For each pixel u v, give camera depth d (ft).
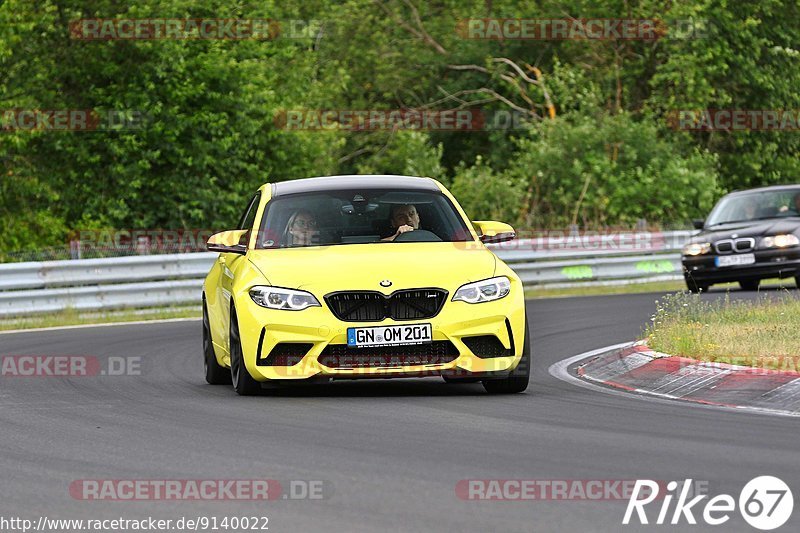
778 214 209.97
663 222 307.78
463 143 414.62
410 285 92.89
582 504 57.16
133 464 68.69
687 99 350.23
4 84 272.72
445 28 407.03
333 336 91.81
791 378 91.56
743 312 135.23
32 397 100.68
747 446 71.61
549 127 325.62
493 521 54.08
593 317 167.94
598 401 92.12
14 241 261.03
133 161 273.13
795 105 367.86
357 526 53.52
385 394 97.14
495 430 78.28
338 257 96.58
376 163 371.76
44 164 273.54
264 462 68.39
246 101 281.95
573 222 302.66
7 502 59.67
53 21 273.54
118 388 106.11
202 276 210.18
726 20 352.69
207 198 276.82
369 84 404.16
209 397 97.76
